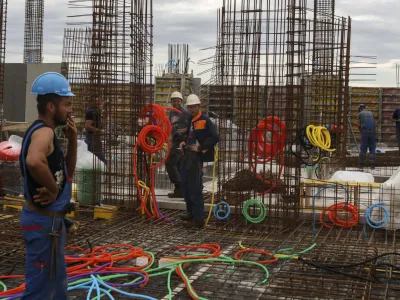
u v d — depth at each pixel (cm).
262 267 546
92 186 815
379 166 1576
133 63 813
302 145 743
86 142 927
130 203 820
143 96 816
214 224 766
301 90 732
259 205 740
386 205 717
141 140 775
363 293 476
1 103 1003
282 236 708
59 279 358
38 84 347
